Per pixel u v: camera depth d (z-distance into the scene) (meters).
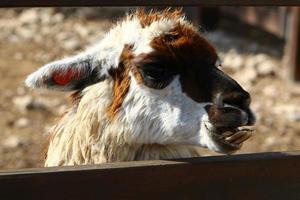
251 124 6.78
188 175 6.09
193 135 6.95
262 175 6.29
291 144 15.13
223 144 6.77
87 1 5.86
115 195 5.91
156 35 7.17
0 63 20.38
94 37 23.08
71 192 5.79
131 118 7.26
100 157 7.52
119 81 7.37
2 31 23.75
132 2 5.98
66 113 7.91
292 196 6.41
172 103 7.03
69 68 7.41
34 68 20.11
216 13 23.92
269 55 22.16
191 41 7.12
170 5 6.10
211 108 6.77
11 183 5.59
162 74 7.03
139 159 7.53
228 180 6.21
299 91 19.02
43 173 5.68
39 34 23.61
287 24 21.84
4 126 15.73
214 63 7.16
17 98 17.47
